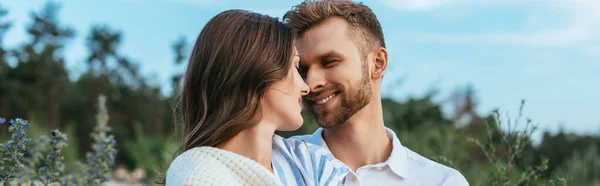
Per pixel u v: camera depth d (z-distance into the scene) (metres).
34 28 33.34
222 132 1.57
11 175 1.79
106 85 32.00
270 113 1.62
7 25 28.20
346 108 2.12
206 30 1.68
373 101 2.24
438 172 2.24
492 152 2.78
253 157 1.59
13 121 1.83
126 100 31.61
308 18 2.11
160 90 31.91
